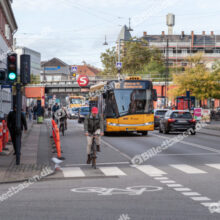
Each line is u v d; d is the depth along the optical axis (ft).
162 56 362.94
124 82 93.35
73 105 272.31
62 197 29.19
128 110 92.73
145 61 352.69
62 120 97.14
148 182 35.40
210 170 42.42
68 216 23.58
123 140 83.15
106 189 32.19
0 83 46.06
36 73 470.80
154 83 274.16
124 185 34.01
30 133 101.45
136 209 25.16
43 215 23.90
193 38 404.98
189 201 27.45
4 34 142.61
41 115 154.61
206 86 224.74
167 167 44.98
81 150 64.44
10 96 151.02
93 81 285.23
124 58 350.23
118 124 92.53
